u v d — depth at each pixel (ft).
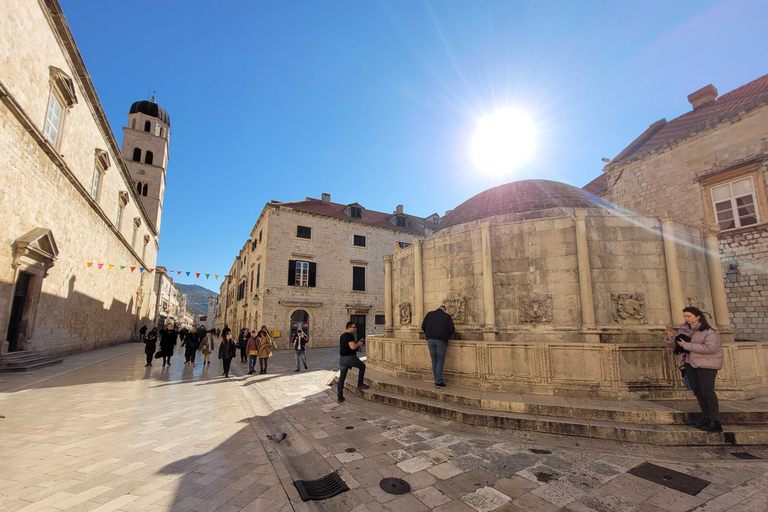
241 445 17.58
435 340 25.34
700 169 46.29
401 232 112.98
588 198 34.09
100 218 72.23
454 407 21.49
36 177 44.96
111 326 87.61
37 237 43.24
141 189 148.05
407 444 17.47
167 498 11.97
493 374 23.99
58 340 55.77
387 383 26.89
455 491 12.67
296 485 13.07
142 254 128.47
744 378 21.84
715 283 25.71
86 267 65.82
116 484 13.00
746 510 11.25
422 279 32.35
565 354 22.52
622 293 24.49
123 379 38.81
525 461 15.21
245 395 30.99
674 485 12.94
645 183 52.60
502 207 33.83
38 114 44.68
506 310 27.12
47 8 44.88
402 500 12.09
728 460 15.11
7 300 40.27
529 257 26.96
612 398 20.93
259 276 97.55
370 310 102.63
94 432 19.29
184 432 19.65
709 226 26.55
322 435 19.11
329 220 101.60
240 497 12.13
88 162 63.52
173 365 53.47
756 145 41.22
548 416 19.51
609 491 12.57
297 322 92.73
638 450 16.17
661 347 22.04
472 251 29.25
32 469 14.23
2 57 37.19
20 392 29.99
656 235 25.11
